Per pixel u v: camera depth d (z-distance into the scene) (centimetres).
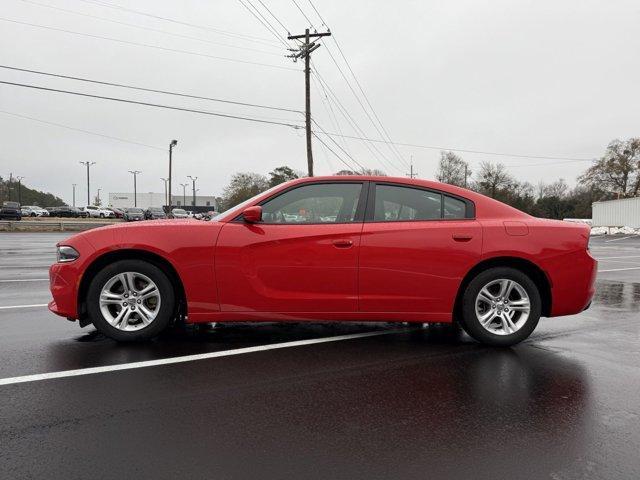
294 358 389
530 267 433
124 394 309
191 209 8881
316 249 412
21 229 3062
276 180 8856
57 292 408
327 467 222
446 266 418
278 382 335
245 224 418
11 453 231
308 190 434
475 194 444
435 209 434
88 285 421
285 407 292
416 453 237
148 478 211
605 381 342
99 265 421
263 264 411
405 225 423
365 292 416
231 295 411
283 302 412
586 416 282
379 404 299
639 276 994
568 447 244
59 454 231
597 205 4453
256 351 407
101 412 281
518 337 425
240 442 246
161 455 232
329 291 415
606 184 6638
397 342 443
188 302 409
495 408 293
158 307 416
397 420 275
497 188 7612
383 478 213
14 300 640
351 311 418
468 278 432
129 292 417
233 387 324
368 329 493
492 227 425
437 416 281
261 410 287
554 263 425
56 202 12669
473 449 241
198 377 342
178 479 211
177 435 253
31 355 388
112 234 412
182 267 407
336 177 439
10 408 284
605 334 482
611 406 297
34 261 1199
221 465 223
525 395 315
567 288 426
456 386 331
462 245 419
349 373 355
